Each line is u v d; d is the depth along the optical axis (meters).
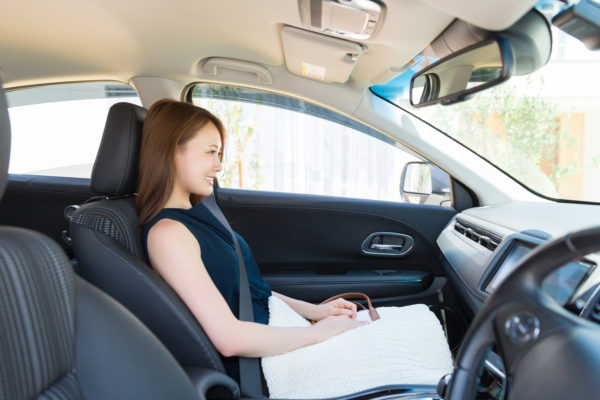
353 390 1.02
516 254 1.31
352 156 3.62
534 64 1.17
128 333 0.61
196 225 1.15
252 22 1.41
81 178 2.21
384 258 2.14
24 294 0.50
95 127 2.32
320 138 3.51
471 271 1.48
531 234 1.29
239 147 3.09
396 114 1.95
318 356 1.09
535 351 0.47
